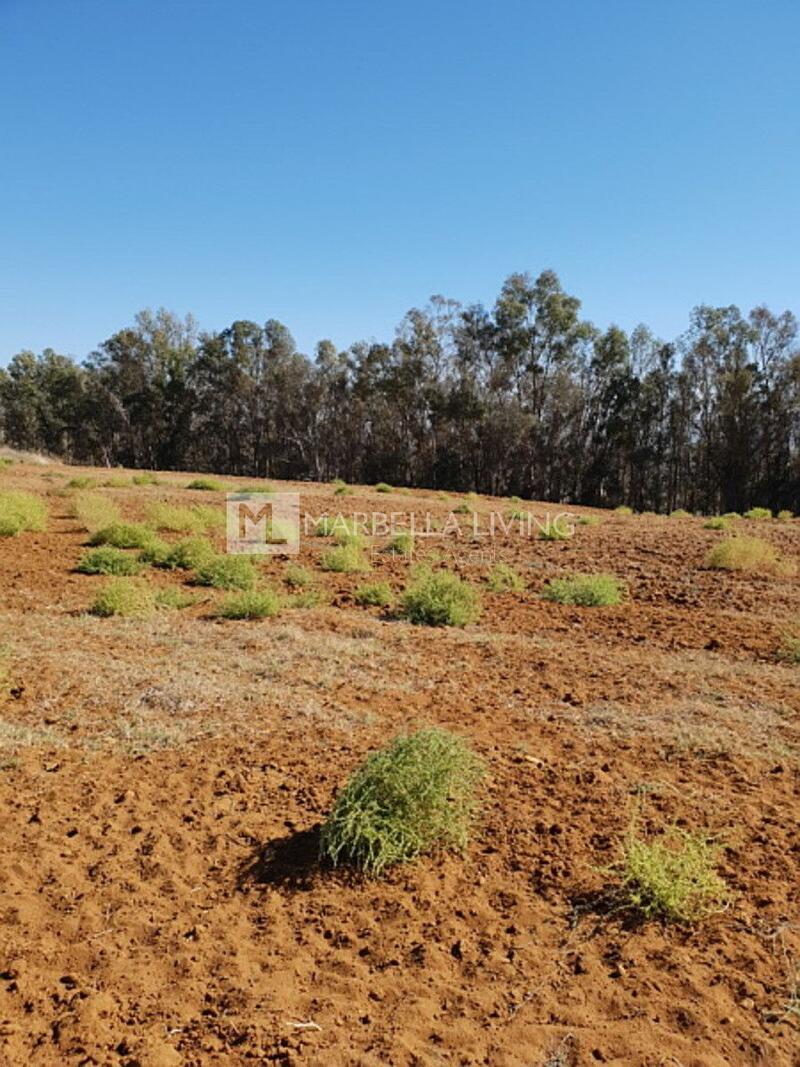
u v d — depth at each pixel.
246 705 5.14
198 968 2.69
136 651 6.15
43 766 4.20
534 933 2.92
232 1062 2.27
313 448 56.12
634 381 46.16
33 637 6.36
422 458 52.22
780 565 10.74
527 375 50.53
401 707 5.23
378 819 3.36
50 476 21.34
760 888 3.18
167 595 7.87
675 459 46.72
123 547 10.50
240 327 55.72
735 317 43.25
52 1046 2.32
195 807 3.80
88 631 6.62
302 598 8.09
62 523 12.52
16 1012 2.46
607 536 14.21
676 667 6.21
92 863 3.31
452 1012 2.51
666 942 2.88
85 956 2.74
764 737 4.79
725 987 2.63
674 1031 2.44
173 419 58.00
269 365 55.72
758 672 6.11
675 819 3.72
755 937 2.90
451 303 50.78
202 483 20.53
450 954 2.79
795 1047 2.37
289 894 3.15
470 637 7.00
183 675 5.60
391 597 8.48
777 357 43.00
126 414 58.22
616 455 47.91
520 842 3.53
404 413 52.81
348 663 6.09
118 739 4.57
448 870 3.32
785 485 43.25
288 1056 2.28
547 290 47.78
